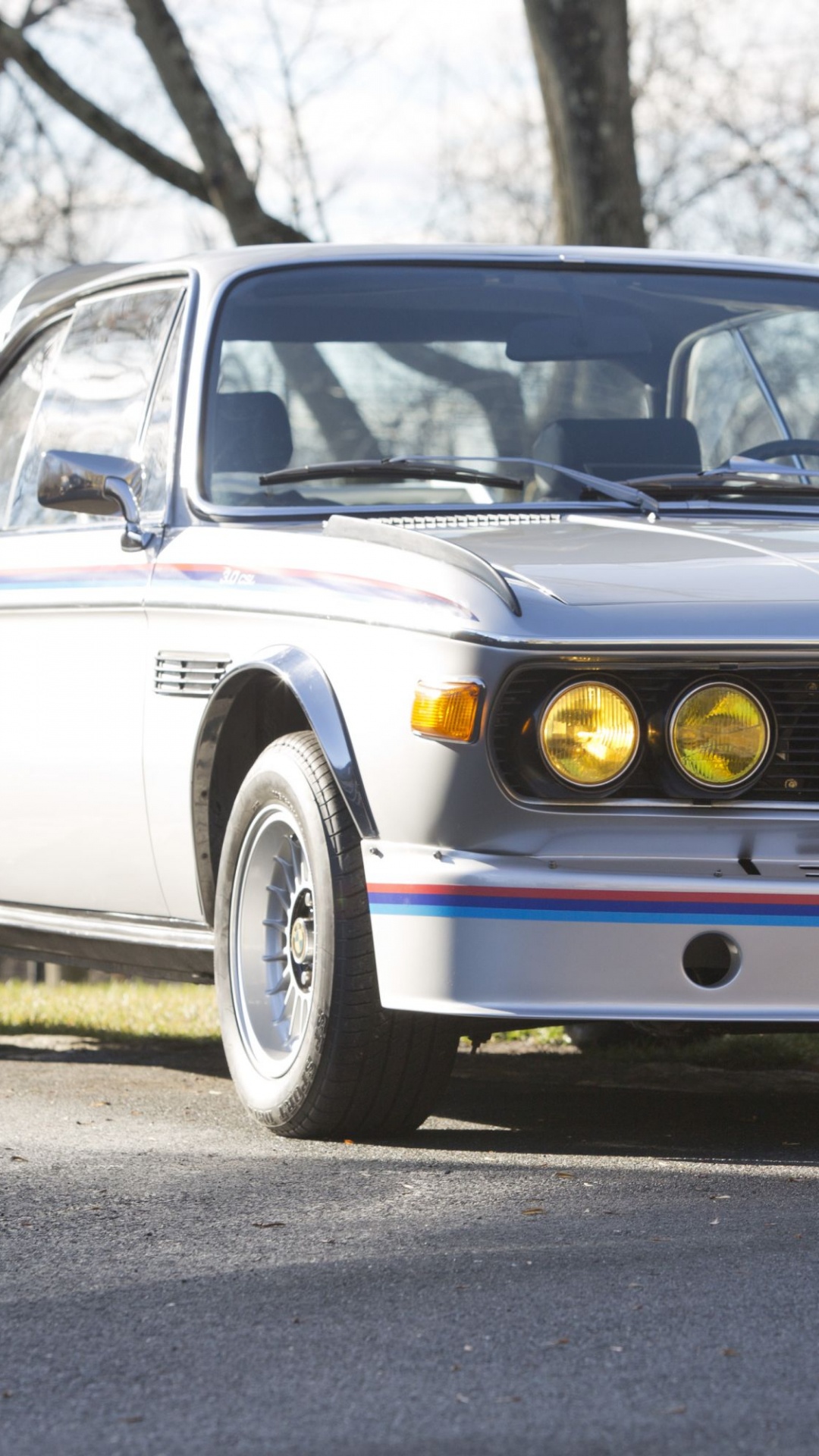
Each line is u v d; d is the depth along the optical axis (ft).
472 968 40.14
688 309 56.95
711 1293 31.35
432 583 41.34
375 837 42.04
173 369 54.75
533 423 53.31
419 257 57.00
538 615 39.83
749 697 40.14
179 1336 29.66
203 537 49.62
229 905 47.65
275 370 53.31
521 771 40.16
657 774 40.40
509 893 40.01
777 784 40.68
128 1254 34.63
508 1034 69.87
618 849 40.29
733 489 51.24
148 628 50.21
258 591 46.03
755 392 56.13
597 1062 62.75
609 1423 25.50
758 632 39.91
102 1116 49.24
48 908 57.47
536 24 119.14
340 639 43.04
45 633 54.60
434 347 54.19
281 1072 45.73
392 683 41.37
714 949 40.19
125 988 100.27
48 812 55.11
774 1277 32.27
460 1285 32.09
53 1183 40.55
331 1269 33.35
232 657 46.68
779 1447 24.53
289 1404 26.50
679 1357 28.07
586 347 54.95
